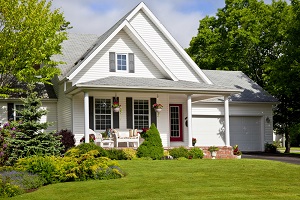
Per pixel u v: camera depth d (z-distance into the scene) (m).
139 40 24.98
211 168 17.45
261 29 37.53
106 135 23.88
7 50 23.36
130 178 14.69
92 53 23.78
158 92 23.50
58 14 25.19
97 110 24.97
